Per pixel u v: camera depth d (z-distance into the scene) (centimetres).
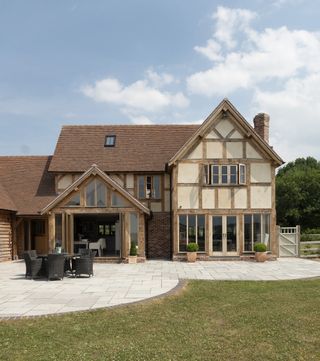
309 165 6631
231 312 998
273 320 920
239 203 2319
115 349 734
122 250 2169
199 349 733
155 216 2514
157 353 713
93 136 2773
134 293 1247
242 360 684
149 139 2745
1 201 2302
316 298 1159
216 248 2305
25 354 714
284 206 5403
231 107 2327
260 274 1688
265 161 2339
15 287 1383
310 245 2738
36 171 2745
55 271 1541
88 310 1019
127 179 2536
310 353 715
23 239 2527
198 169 2328
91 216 2648
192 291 1272
